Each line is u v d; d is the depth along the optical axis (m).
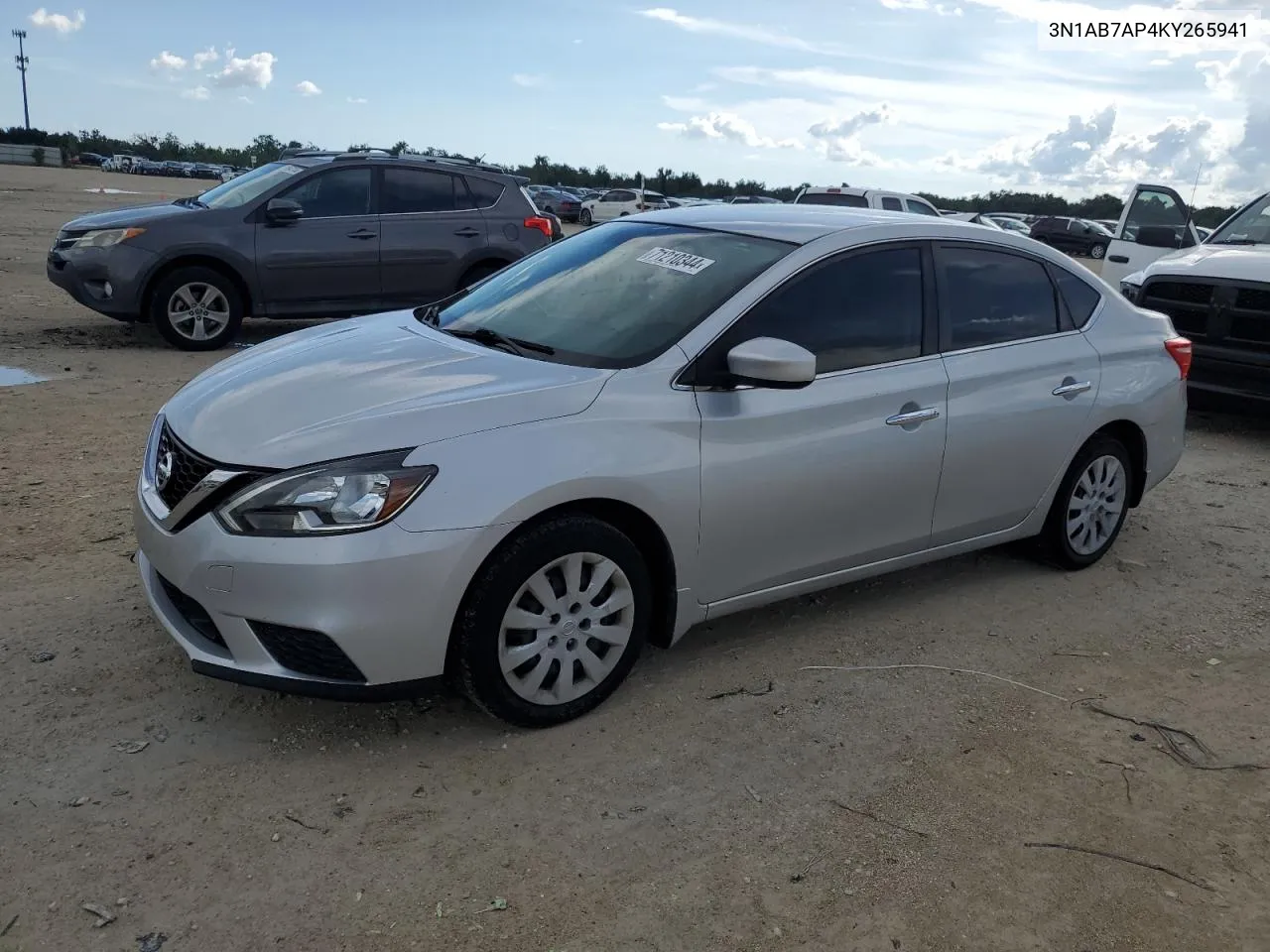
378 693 2.98
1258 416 7.83
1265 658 4.19
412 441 2.97
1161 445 5.15
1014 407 4.35
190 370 8.27
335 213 9.55
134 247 8.78
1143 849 2.91
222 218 9.10
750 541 3.63
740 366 3.35
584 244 4.48
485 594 3.04
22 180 45.47
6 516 4.78
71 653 3.57
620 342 3.57
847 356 3.85
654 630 3.63
